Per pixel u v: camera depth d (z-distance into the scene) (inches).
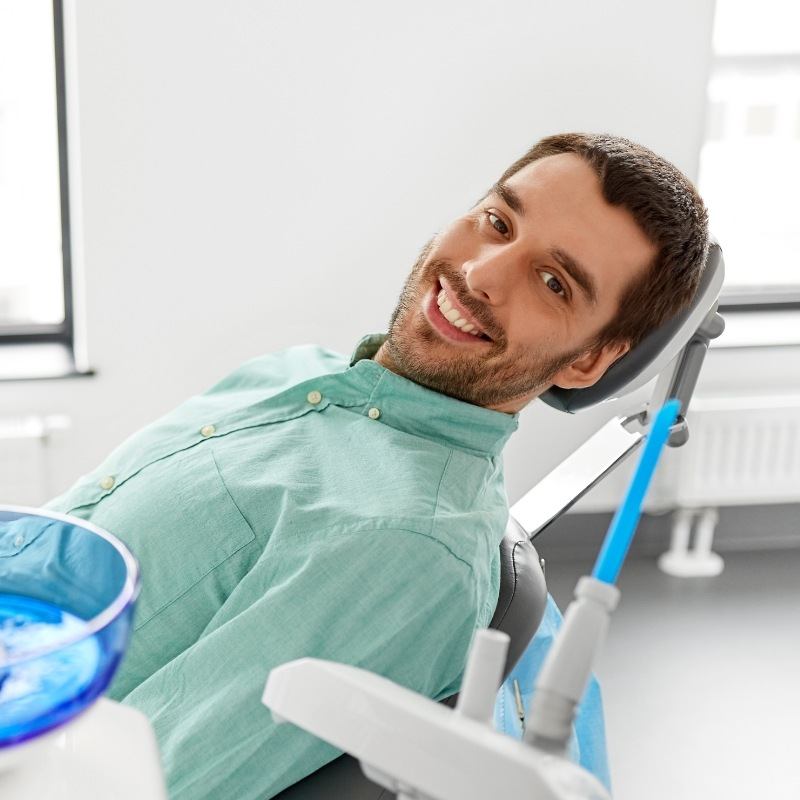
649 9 104.8
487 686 18.7
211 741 41.9
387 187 105.5
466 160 106.1
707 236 52.8
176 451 50.5
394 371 53.9
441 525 44.9
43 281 110.7
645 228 49.8
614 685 101.3
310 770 42.1
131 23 96.9
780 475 120.3
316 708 18.8
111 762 18.6
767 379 119.5
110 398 105.7
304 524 45.3
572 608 19.6
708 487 119.4
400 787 18.2
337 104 102.6
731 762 92.5
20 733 15.9
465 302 51.2
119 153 99.8
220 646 42.9
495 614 47.3
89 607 19.3
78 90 97.3
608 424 62.4
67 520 19.9
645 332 52.3
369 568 43.7
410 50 102.3
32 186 107.9
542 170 51.3
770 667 106.0
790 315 127.5
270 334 107.4
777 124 125.7
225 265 104.7
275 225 104.6
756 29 123.1
